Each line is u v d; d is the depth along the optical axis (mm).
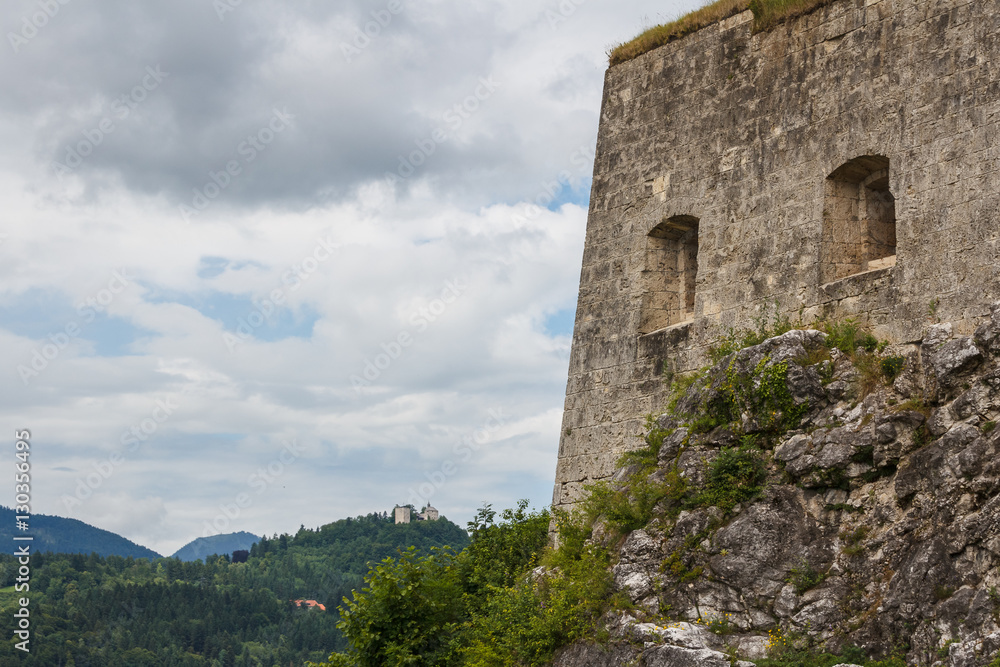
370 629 20844
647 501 18688
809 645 15359
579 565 18906
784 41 21062
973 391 15430
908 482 15633
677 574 17250
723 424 18609
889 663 14344
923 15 18703
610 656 16781
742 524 16984
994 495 14508
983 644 13273
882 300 18031
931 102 18172
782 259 19922
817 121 19984
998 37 17500
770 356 18125
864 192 19625
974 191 17188
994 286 16562
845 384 17391
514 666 18312
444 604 21312
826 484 16734
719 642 16031
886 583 15258
